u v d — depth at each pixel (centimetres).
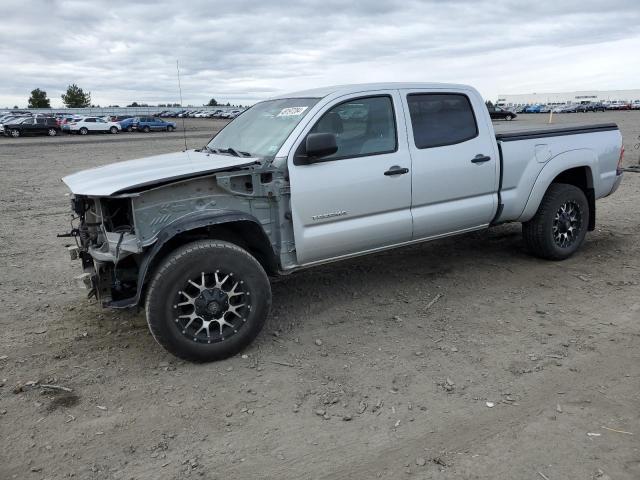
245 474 283
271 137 457
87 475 284
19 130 4044
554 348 407
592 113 7331
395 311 485
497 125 694
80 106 10594
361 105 466
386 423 322
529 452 292
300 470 285
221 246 391
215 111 8731
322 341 430
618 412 325
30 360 408
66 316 494
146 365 399
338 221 454
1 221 931
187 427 323
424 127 497
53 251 727
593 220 641
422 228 502
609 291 519
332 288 545
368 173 457
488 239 712
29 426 326
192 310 392
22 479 281
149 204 380
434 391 354
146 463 293
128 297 413
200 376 382
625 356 393
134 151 2506
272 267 438
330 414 332
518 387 356
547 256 602
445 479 274
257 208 419
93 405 348
